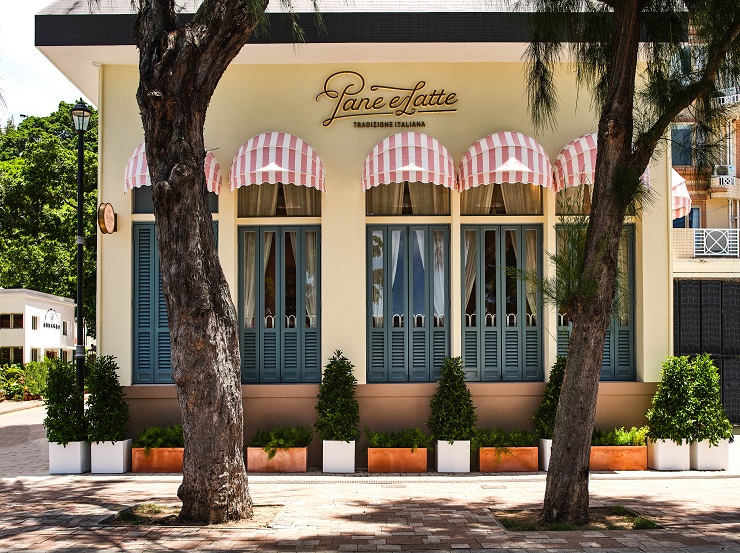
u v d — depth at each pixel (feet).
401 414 36.42
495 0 35.06
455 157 37.37
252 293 37.88
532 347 37.78
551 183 35.09
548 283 26.04
